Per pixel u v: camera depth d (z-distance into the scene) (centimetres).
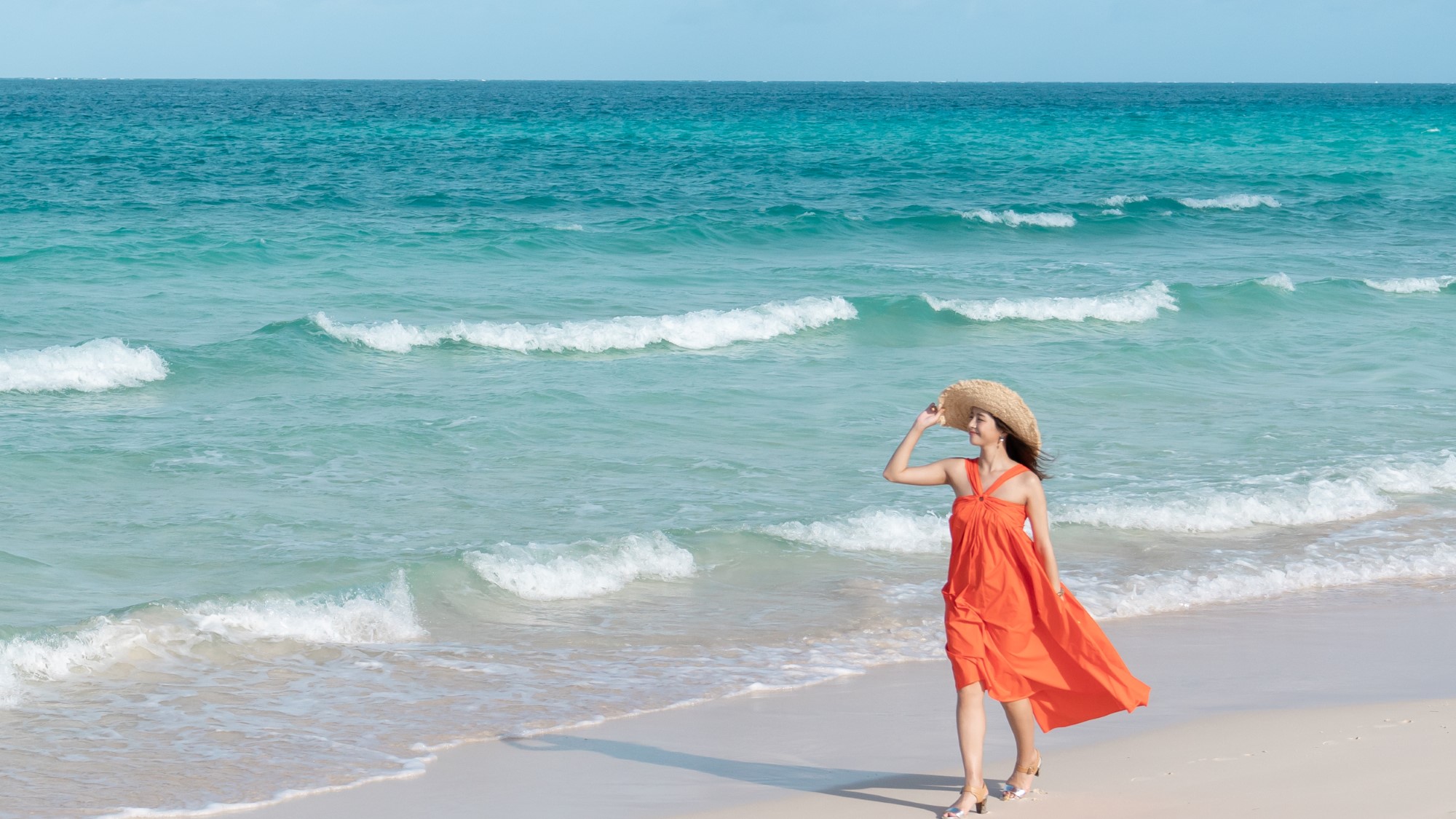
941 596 799
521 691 632
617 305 1933
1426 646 703
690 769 525
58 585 775
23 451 1077
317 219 2912
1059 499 992
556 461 1098
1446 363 1594
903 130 8050
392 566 812
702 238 2678
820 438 1198
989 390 444
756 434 1206
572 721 591
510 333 1622
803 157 5416
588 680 649
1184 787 469
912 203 3662
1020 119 9800
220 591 769
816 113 11156
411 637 711
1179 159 5466
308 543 867
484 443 1150
